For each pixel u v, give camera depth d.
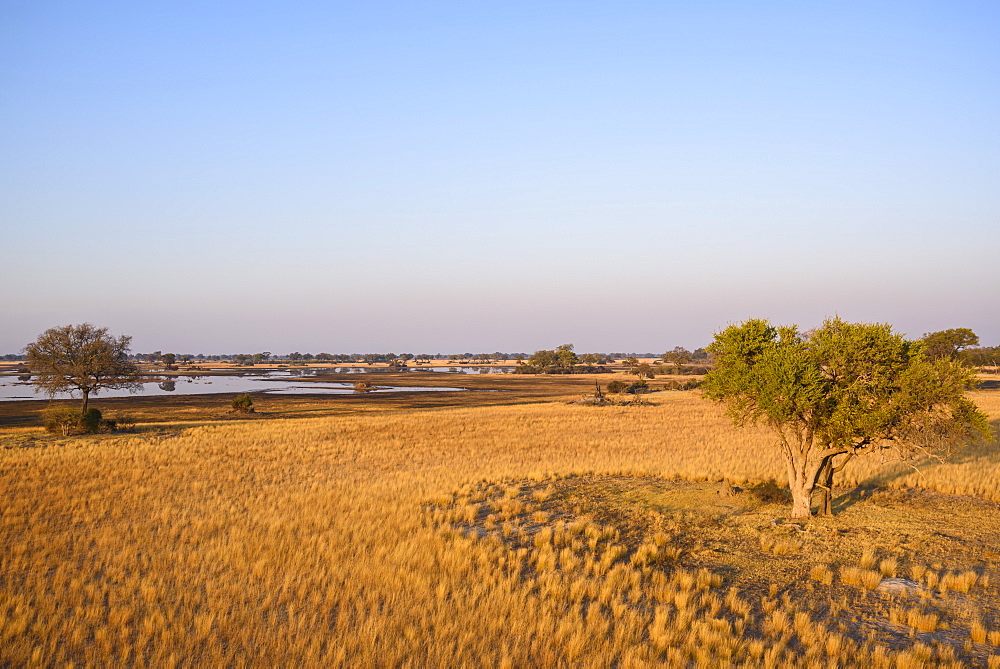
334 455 32.81
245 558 14.16
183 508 19.50
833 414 16.33
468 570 13.45
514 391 106.00
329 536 15.83
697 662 9.16
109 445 35.41
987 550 14.26
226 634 10.21
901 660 8.80
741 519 17.92
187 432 43.66
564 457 31.25
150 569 13.56
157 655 9.23
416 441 38.25
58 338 54.97
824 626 10.23
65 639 9.99
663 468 26.11
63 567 13.38
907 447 16.44
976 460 25.52
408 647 9.59
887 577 12.80
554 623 10.45
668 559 14.35
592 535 16.25
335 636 10.00
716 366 19.20
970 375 15.42
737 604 11.23
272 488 22.98
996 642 9.54
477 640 9.88
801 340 18.11
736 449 32.16
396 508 19.20
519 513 19.50
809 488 17.50
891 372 16.52
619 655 9.49
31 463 28.64
